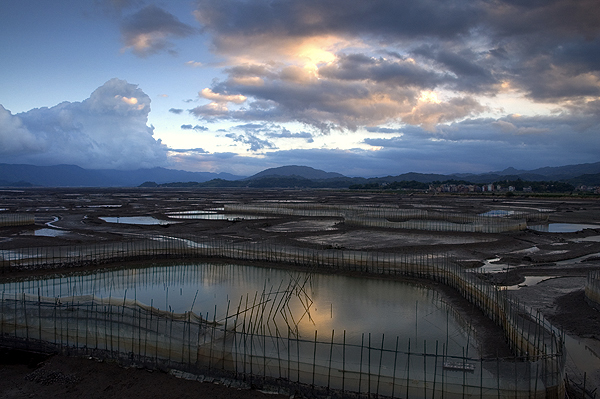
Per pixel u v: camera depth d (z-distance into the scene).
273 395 21.19
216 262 53.06
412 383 20.16
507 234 74.50
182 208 145.62
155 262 52.62
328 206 125.25
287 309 34.94
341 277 46.09
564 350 22.33
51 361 24.73
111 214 120.00
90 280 45.03
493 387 19.52
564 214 117.81
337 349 25.03
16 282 43.47
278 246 55.25
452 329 30.45
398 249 59.78
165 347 24.09
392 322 31.94
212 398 20.78
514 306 29.56
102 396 20.97
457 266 41.84
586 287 35.09
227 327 27.62
